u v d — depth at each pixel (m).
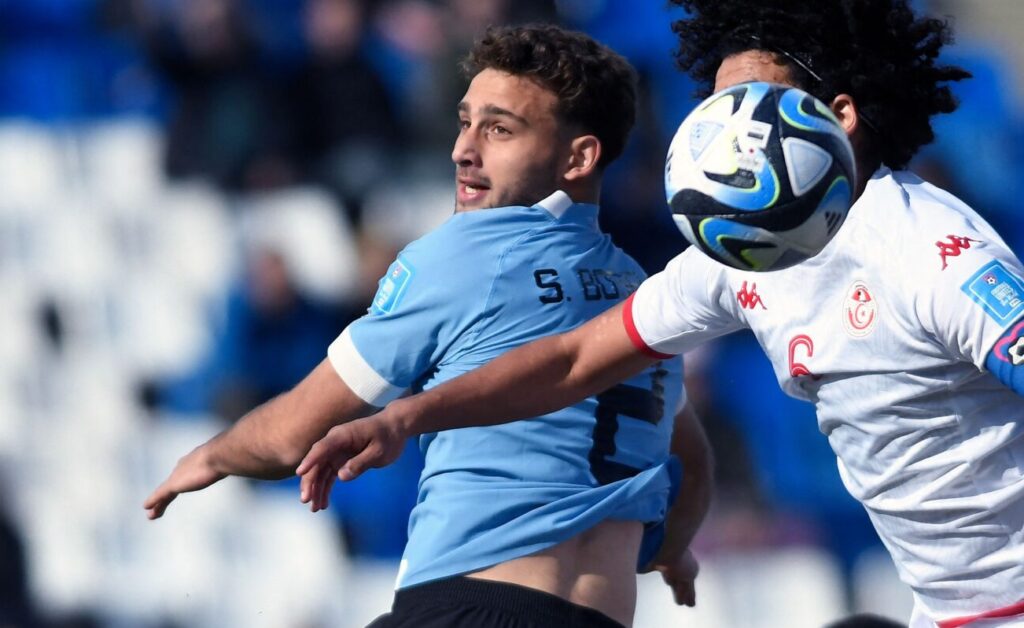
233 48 31.67
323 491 9.84
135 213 31.97
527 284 11.95
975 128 34.16
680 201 8.82
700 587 27.52
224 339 30.16
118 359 31.16
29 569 29.55
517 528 11.54
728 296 10.41
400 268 12.06
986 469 9.66
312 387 11.88
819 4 9.70
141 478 30.00
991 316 8.89
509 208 12.21
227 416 29.27
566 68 12.31
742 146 8.60
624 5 33.38
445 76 31.48
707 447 13.62
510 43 12.38
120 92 33.94
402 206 31.08
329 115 31.66
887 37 9.71
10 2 34.72
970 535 9.91
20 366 31.34
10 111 34.06
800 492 28.77
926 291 9.14
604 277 12.34
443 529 11.73
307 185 31.38
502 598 11.43
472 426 10.77
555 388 11.00
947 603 10.35
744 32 9.95
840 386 9.84
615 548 11.92
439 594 11.56
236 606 28.39
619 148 12.84
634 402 12.13
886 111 9.79
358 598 27.88
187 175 31.95
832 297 9.65
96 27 34.56
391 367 11.88
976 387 9.47
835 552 28.48
